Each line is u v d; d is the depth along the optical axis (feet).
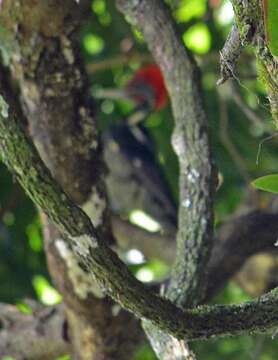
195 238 21.26
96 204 25.88
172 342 19.92
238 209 36.99
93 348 28.07
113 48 41.93
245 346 39.14
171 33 24.09
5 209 38.32
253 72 35.91
